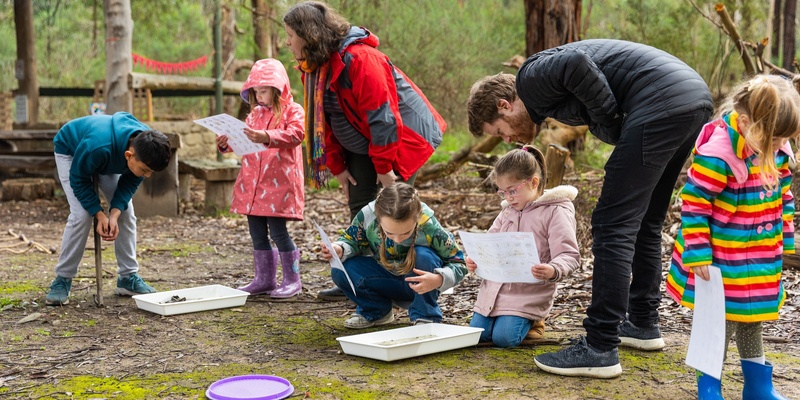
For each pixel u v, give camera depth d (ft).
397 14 45.19
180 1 55.36
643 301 12.23
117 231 15.40
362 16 44.01
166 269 20.30
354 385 10.61
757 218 9.30
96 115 15.78
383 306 14.12
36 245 23.18
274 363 11.76
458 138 48.67
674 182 11.76
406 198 12.16
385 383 10.68
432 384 10.62
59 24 73.56
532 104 11.04
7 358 12.11
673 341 12.80
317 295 16.39
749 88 9.11
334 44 14.25
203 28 71.77
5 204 34.17
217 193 30.96
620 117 10.98
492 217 24.94
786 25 43.06
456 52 45.70
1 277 18.80
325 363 11.71
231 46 59.41
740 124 9.19
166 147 14.89
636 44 11.11
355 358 11.99
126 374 11.26
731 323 9.62
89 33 77.15
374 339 12.50
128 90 34.73
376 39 14.90
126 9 34.47
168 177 30.42
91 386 10.73
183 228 27.78
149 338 13.29
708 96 10.64
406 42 45.03
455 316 14.75
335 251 13.42
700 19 37.96
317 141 14.75
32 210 32.55
